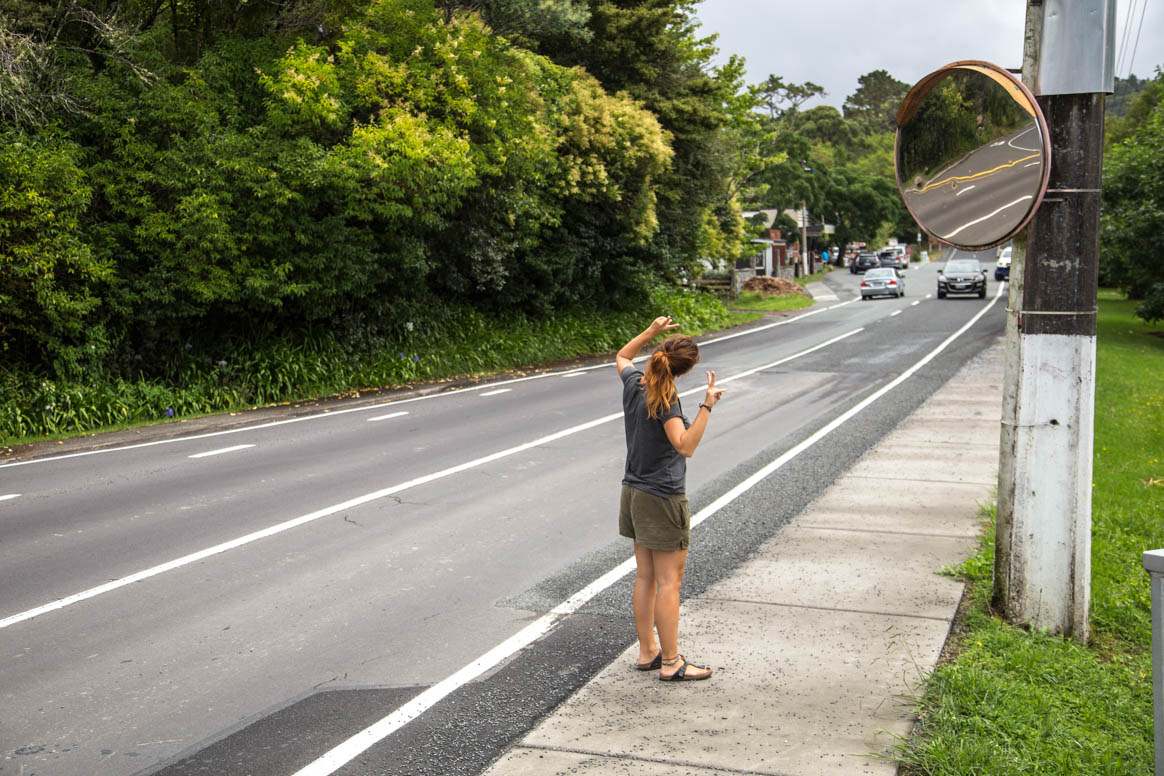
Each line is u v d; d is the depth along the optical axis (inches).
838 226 4023.1
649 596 199.8
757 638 217.9
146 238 630.5
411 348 829.2
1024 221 209.0
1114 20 208.8
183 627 234.5
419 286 864.9
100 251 610.9
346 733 176.7
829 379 736.3
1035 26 215.8
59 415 562.3
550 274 1003.9
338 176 668.7
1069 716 175.0
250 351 709.3
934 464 418.6
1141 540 307.3
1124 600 244.5
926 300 1743.4
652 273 1262.3
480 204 845.8
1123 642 221.8
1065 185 211.2
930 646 209.8
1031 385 217.8
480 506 358.6
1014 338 231.8
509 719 181.5
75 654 217.5
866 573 265.3
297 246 697.0
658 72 1282.0
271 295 674.8
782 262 3299.7
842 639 215.6
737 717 176.9
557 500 367.9
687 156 1306.6
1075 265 212.5
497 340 910.4
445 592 260.7
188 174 630.5
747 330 1279.5
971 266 1750.7
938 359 846.5
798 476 401.4
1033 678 190.9
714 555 288.8
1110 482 386.0
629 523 199.3
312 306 720.3
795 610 236.2
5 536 319.6
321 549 302.5
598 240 1069.1
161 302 637.9
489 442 496.7
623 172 1016.2
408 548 303.4
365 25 782.5
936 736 163.9
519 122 834.8
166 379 662.5
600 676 199.6
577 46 1182.3
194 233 626.2
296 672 206.7
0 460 468.4
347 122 729.6
